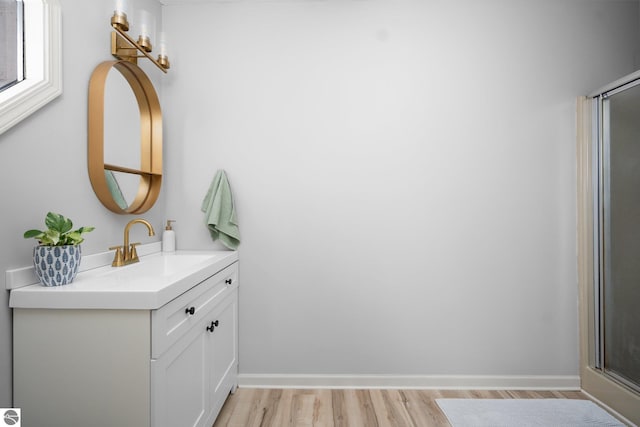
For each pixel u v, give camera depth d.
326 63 2.15
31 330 1.13
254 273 2.17
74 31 1.41
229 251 2.15
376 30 2.15
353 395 2.06
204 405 1.58
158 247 2.10
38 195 1.24
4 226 1.12
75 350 1.12
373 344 2.16
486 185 2.14
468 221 2.14
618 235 1.91
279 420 1.80
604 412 1.87
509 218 2.14
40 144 1.25
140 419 1.12
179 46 2.17
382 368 2.16
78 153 1.43
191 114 2.17
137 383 1.12
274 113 2.16
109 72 1.62
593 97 2.05
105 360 1.12
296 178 2.16
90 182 1.51
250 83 2.16
